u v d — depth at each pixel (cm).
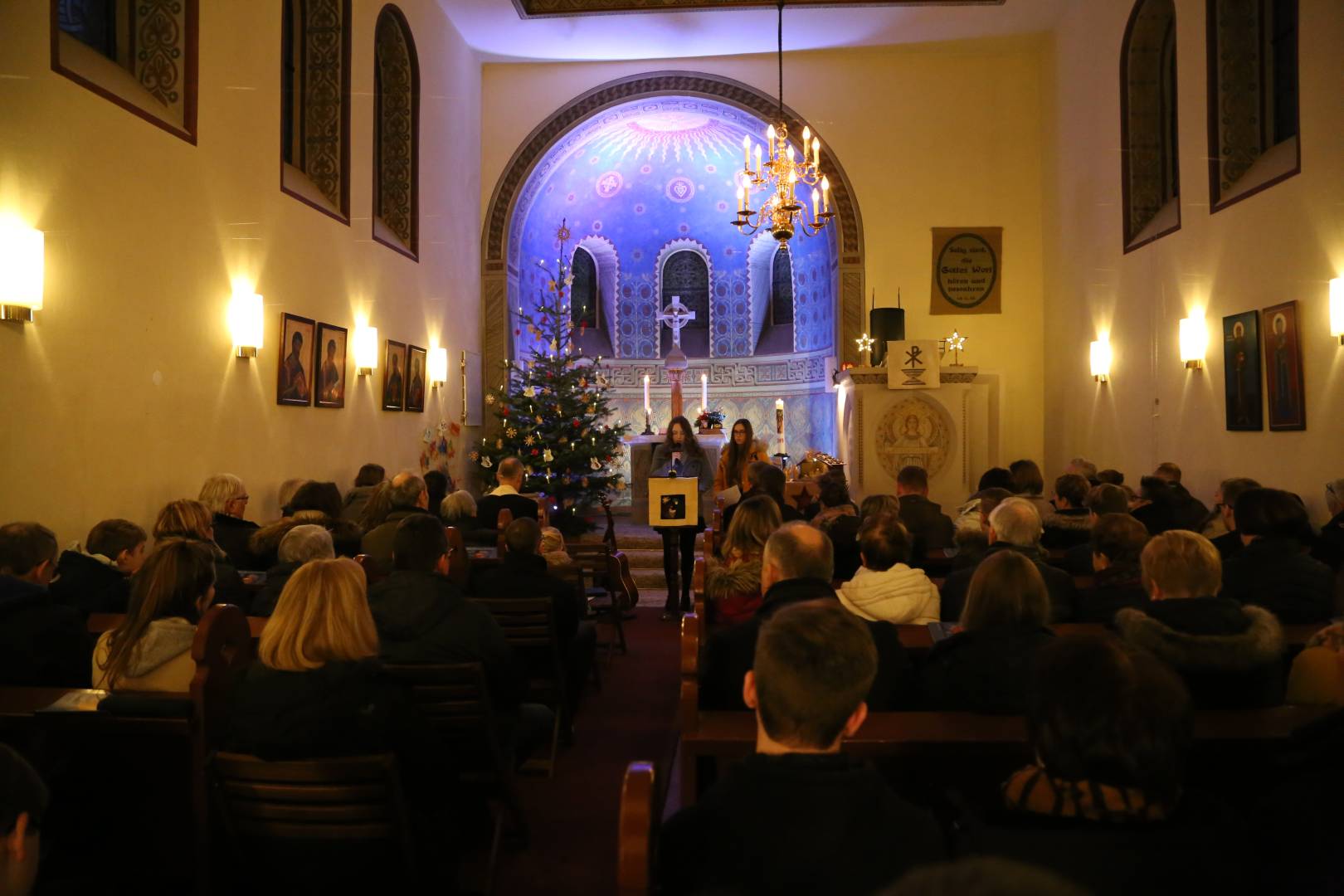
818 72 1414
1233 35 881
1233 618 317
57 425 529
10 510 495
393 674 371
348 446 947
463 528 730
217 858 312
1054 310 1336
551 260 1684
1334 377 699
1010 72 1401
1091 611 436
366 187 1002
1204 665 305
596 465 1278
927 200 1402
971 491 1222
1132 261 1076
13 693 333
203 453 682
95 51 622
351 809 268
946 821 285
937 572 666
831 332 1558
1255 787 288
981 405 1228
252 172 757
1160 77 1087
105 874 305
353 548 581
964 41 1367
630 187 1702
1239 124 880
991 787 285
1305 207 734
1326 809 216
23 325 503
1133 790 183
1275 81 873
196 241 673
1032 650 302
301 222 844
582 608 695
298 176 884
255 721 279
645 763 192
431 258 1205
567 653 564
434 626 395
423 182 1174
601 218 1728
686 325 1802
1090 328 1206
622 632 810
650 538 1269
